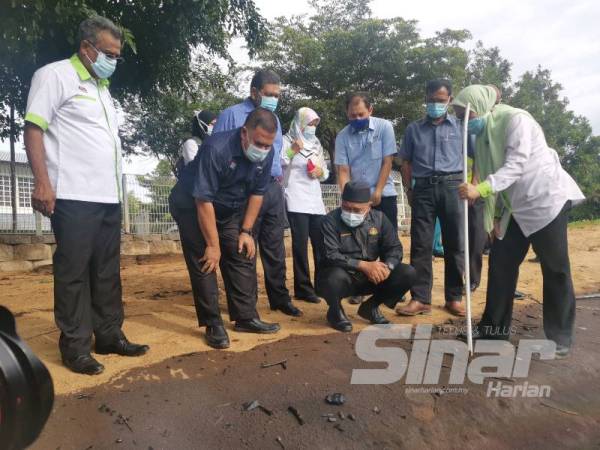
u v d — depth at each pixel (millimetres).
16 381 1982
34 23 7207
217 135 3740
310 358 3633
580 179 37531
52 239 9758
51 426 2678
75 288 3320
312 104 21734
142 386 3143
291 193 5379
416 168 4941
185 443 2633
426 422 2986
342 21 26703
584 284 6375
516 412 3193
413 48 22641
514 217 3938
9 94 10133
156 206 11125
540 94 40375
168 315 4699
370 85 23750
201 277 3826
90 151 3357
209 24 10172
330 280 4281
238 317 4203
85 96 3357
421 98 23328
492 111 4086
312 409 2979
